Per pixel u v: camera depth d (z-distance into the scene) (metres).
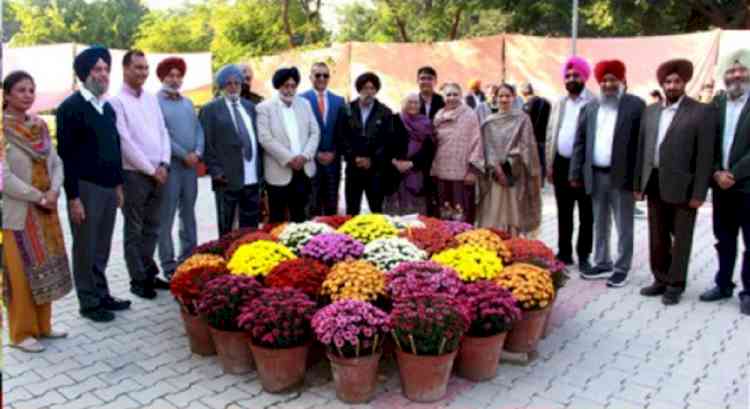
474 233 4.75
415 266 3.96
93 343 4.30
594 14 17.47
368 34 23.05
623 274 5.58
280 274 3.92
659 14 17.34
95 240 4.67
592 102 5.68
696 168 4.86
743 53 4.73
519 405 3.43
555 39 12.25
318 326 3.38
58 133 4.41
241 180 5.68
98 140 4.52
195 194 5.64
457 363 3.75
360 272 3.83
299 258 4.32
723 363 3.99
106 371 3.87
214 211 9.73
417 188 6.32
